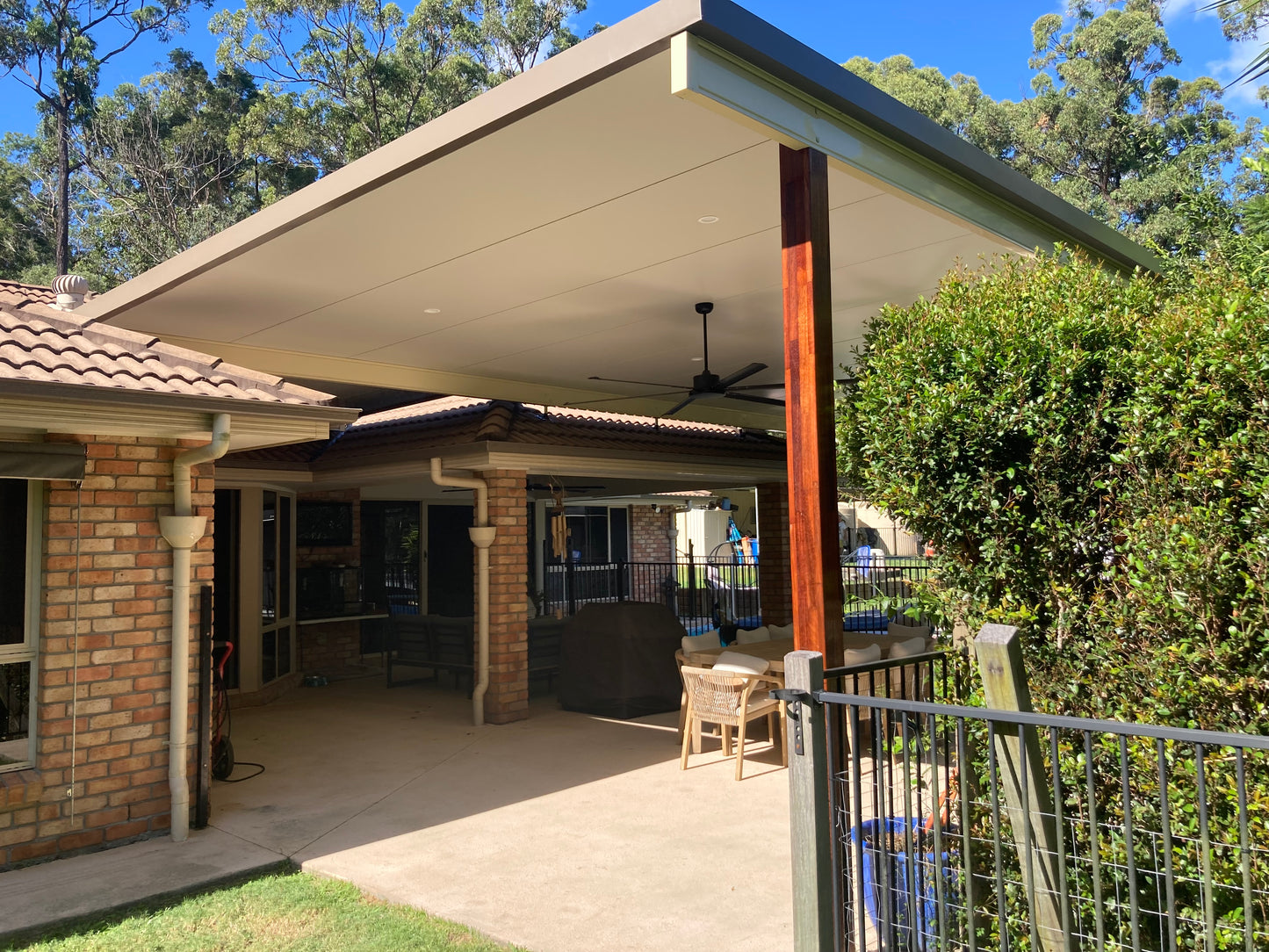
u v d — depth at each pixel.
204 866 5.46
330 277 6.58
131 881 5.21
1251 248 5.52
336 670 13.16
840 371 10.86
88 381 5.25
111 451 5.84
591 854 5.61
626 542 22.91
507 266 6.47
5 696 5.51
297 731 9.35
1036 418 3.53
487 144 4.53
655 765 7.76
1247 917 2.34
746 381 11.26
